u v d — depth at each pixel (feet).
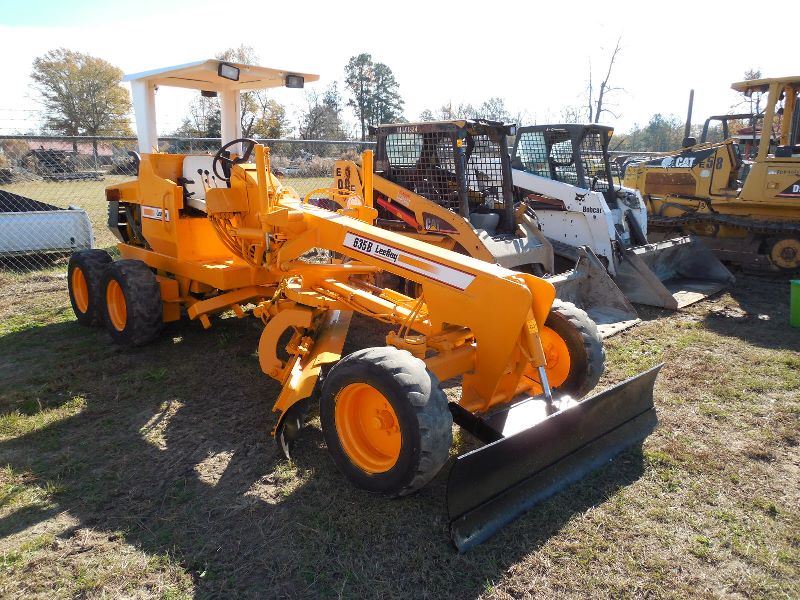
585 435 11.40
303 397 11.70
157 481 11.41
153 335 18.11
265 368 14.40
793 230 29.53
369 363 10.17
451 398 15.28
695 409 14.69
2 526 10.02
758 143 34.53
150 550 9.46
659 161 35.96
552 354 13.53
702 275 29.04
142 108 18.86
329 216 13.89
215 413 14.29
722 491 11.20
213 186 17.75
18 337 19.58
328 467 11.88
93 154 43.91
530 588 8.68
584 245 25.93
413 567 9.07
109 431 13.35
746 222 30.73
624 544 9.67
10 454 12.32
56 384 15.60
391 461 10.52
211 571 8.99
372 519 10.18
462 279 11.35
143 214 19.66
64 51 156.25
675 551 9.53
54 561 9.17
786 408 14.74
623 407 12.11
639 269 24.52
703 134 37.29
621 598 8.55
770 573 9.06
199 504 10.67
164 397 15.15
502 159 23.52
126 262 18.17
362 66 176.76
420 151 22.94
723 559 9.37
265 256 15.81
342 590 8.57
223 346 18.80
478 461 9.15
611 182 28.86
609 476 11.54
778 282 29.45
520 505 10.23
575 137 26.68
